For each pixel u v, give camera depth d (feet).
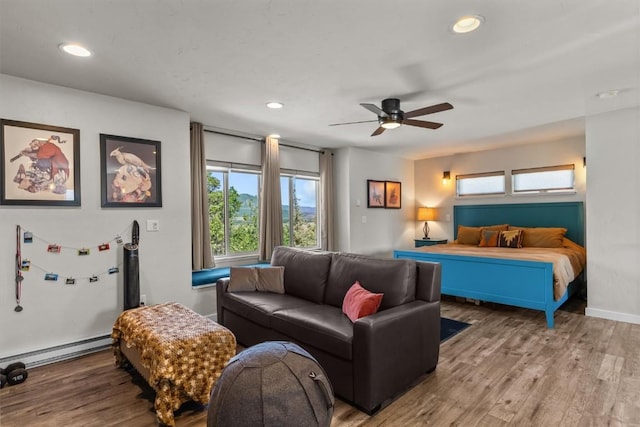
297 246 17.66
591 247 12.85
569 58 7.95
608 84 9.61
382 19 6.31
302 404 3.11
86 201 9.95
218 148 14.30
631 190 12.03
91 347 9.99
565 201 16.99
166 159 11.55
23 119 8.96
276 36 6.92
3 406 7.20
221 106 11.41
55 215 9.47
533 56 7.84
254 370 3.18
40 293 9.25
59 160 9.48
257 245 16.07
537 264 11.84
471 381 8.07
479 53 7.69
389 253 20.75
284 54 7.71
